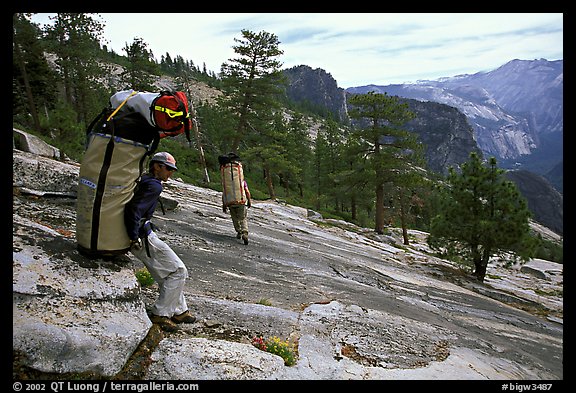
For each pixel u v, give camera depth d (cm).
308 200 5541
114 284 400
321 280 888
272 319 554
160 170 420
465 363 592
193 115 3509
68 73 3534
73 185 745
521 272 2817
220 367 385
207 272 720
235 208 1021
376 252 1858
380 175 3052
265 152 3400
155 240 424
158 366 371
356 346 544
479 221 1695
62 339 324
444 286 1394
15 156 734
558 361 780
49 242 412
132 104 393
